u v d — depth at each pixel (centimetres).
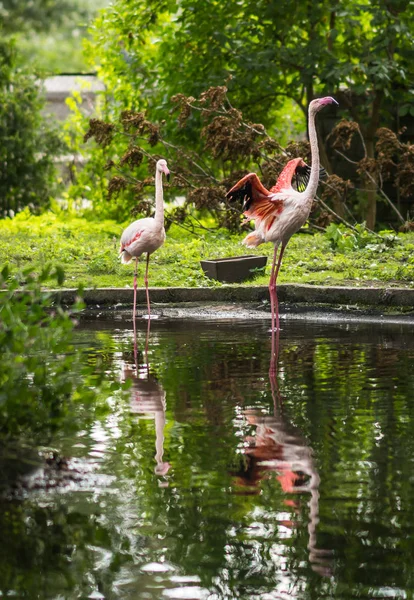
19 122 3297
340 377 988
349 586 498
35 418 707
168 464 694
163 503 614
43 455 714
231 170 2525
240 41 2562
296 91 2667
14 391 684
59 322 708
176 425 800
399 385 945
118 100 2903
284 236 1413
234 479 661
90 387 933
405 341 1214
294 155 2250
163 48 2644
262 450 727
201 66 2595
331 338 1247
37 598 489
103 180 3059
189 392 923
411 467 681
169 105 2600
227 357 1110
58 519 588
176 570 519
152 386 952
